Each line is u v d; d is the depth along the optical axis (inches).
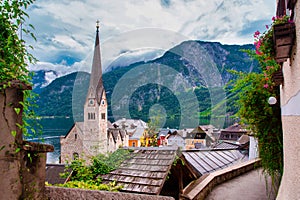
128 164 165.8
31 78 76.3
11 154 69.2
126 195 95.0
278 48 73.5
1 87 66.9
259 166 335.6
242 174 304.3
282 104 110.3
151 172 155.0
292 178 83.0
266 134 134.9
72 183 139.6
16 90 70.1
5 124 68.3
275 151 134.6
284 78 97.7
